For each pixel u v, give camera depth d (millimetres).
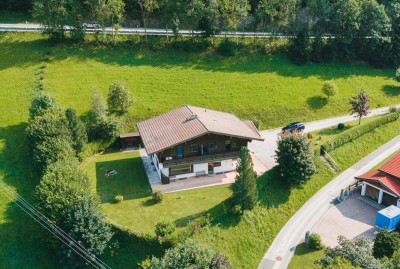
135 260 54719
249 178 60688
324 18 109250
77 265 52906
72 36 99812
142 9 103375
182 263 48062
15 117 77812
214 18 102375
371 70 110875
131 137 79250
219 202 63250
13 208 61062
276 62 104875
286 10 107312
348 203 70125
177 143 64188
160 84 92438
